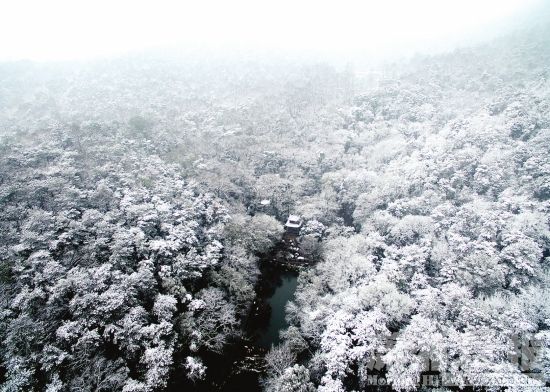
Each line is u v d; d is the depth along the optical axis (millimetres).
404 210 86938
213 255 72312
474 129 102938
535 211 71000
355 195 100500
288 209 100562
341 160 115000
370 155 117125
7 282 56094
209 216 83812
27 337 47531
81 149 98125
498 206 76312
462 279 64625
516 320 53594
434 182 91250
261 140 122938
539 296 56719
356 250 77875
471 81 144625
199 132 127250
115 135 109375
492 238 70312
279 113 142375
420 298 62000
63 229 68250
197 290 69375
